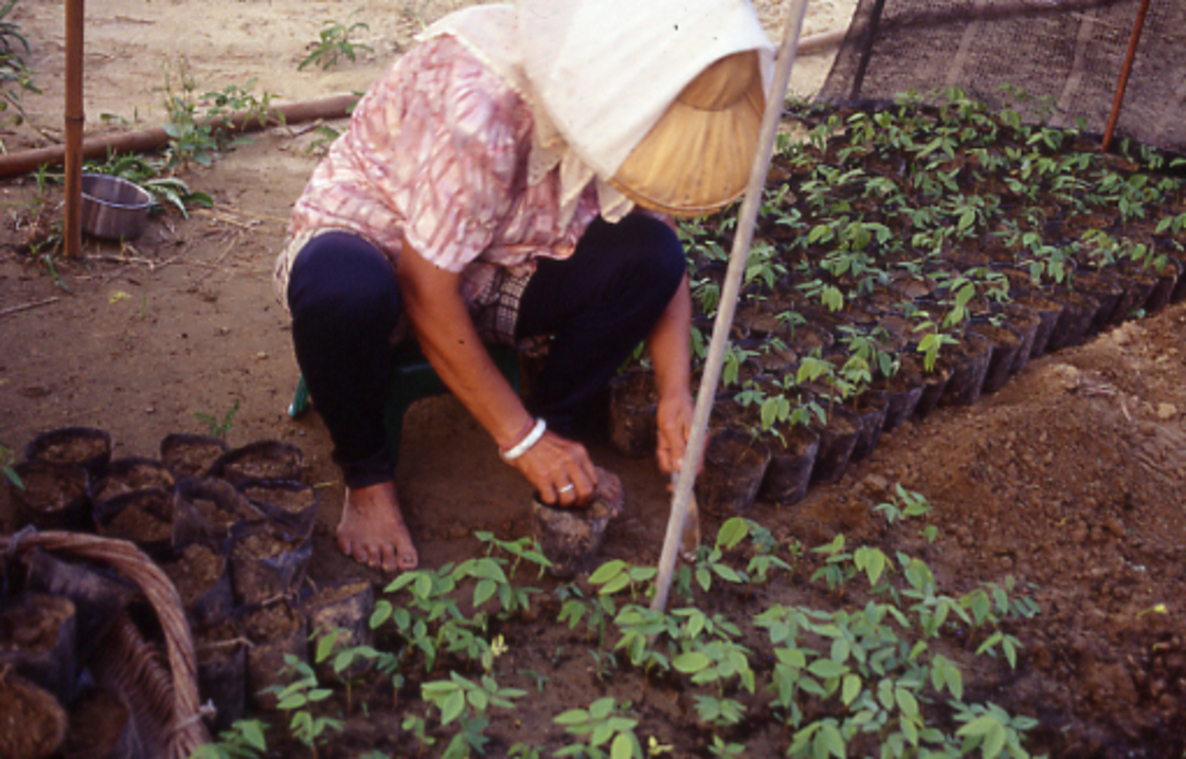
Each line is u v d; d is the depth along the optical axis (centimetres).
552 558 262
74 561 207
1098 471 331
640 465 321
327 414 258
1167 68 595
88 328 358
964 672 253
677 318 282
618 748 191
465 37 224
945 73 635
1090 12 608
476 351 239
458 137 217
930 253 445
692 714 234
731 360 322
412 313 235
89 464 265
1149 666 258
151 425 313
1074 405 355
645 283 268
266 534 238
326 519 285
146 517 241
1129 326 443
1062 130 609
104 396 323
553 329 285
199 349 355
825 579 278
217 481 247
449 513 292
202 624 217
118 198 432
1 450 268
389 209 253
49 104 523
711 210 201
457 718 226
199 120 511
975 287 429
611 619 256
